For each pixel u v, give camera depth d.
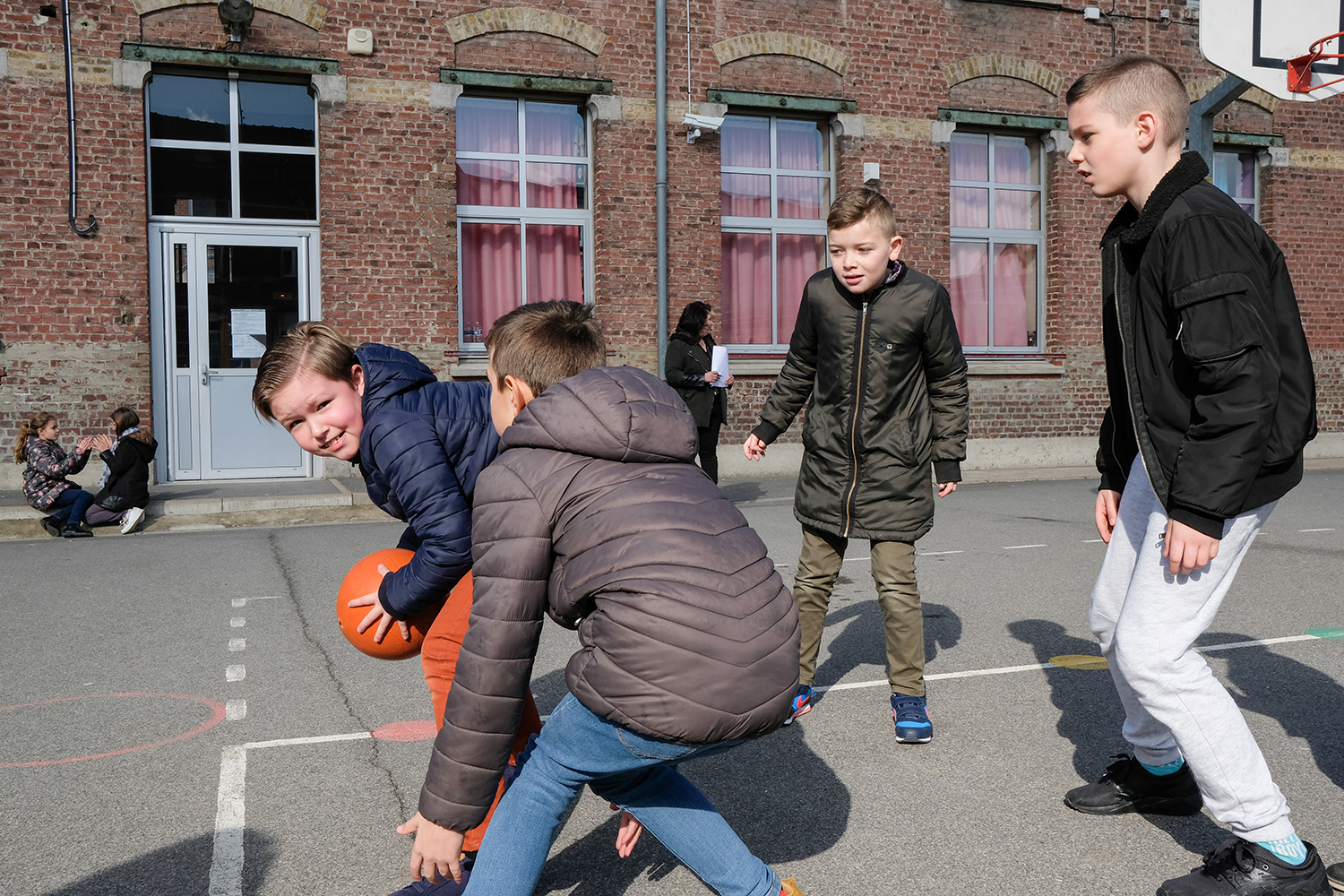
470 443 2.43
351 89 11.38
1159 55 14.41
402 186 11.57
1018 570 6.89
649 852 2.79
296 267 11.55
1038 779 3.27
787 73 12.97
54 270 10.55
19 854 2.80
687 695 1.83
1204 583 2.35
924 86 13.45
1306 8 9.27
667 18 12.45
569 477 1.92
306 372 2.34
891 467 3.68
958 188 14.09
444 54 11.69
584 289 12.71
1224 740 2.35
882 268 3.61
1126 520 2.61
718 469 12.80
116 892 2.58
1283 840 2.35
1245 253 2.22
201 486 10.96
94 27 10.56
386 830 2.95
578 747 1.97
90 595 6.25
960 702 4.07
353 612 2.50
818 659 4.75
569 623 2.02
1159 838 2.82
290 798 3.18
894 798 3.12
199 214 11.24
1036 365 14.02
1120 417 2.67
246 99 11.34
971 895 2.52
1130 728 2.89
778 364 12.96
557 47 12.11
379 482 2.43
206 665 4.71
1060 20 13.97
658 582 1.86
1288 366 2.29
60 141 10.52
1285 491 2.30
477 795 1.90
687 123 12.23
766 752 3.55
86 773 3.39
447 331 11.77
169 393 11.20
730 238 13.28
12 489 10.47
